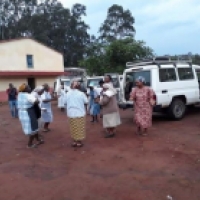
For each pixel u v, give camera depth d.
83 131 6.89
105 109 7.56
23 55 27.17
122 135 7.93
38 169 5.46
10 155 6.55
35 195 4.29
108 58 22.05
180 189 4.25
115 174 4.97
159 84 8.98
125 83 9.80
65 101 6.85
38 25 57.81
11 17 58.69
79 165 5.56
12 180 4.94
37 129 7.04
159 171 5.00
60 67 30.59
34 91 8.80
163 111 9.91
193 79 10.15
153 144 6.77
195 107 12.34
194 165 5.22
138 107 7.63
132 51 21.22
